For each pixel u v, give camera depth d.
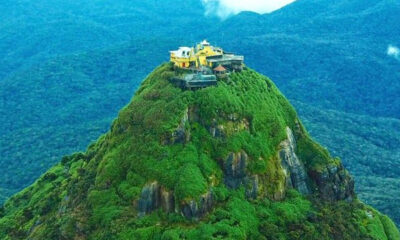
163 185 168.12
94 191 177.50
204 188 167.62
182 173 168.62
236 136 183.62
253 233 169.38
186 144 177.62
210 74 196.62
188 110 183.50
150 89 194.88
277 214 179.38
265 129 193.62
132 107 191.38
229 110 185.38
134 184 171.88
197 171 170.38
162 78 197.50
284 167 193.25
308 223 181.62
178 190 165.50
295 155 199.12
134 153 177.88
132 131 184.75
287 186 192.38
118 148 184.00
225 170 178.00
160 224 164.75
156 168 171.00
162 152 174.12
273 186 185.50
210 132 181.88
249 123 190.12
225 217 167.75
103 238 163.88
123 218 167.00
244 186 180.38
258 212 176.25
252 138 187.00
